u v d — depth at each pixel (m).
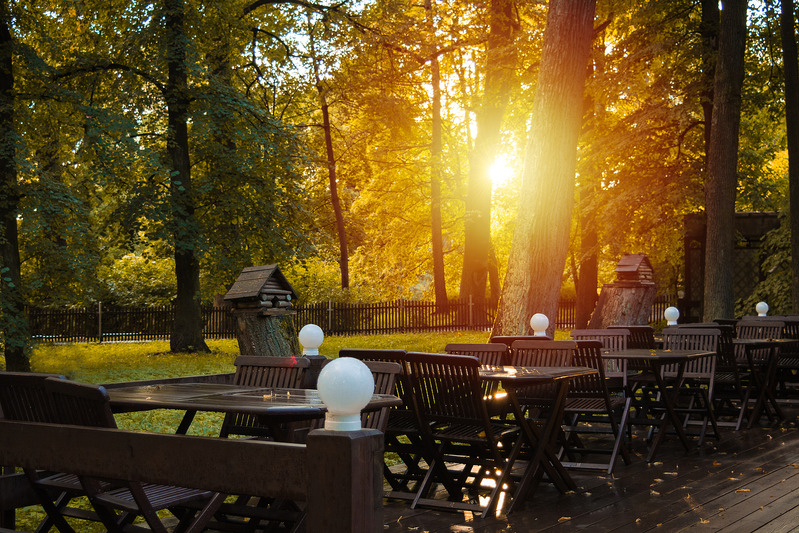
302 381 5.09
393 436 5.88
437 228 30.48
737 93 15.65
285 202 21.62
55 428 2.90
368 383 2.19
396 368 4.76
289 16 24.61
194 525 3.06
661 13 20.23
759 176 23.16
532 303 11.23
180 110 19.61
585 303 23.66
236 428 5.22
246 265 19.91
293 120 27.80
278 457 2.24
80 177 21.03
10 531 3.66
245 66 23.02
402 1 24.72
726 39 15.69
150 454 2.58
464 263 29.19
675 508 5.20
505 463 5.39
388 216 35.47
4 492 4.10
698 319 21.42
